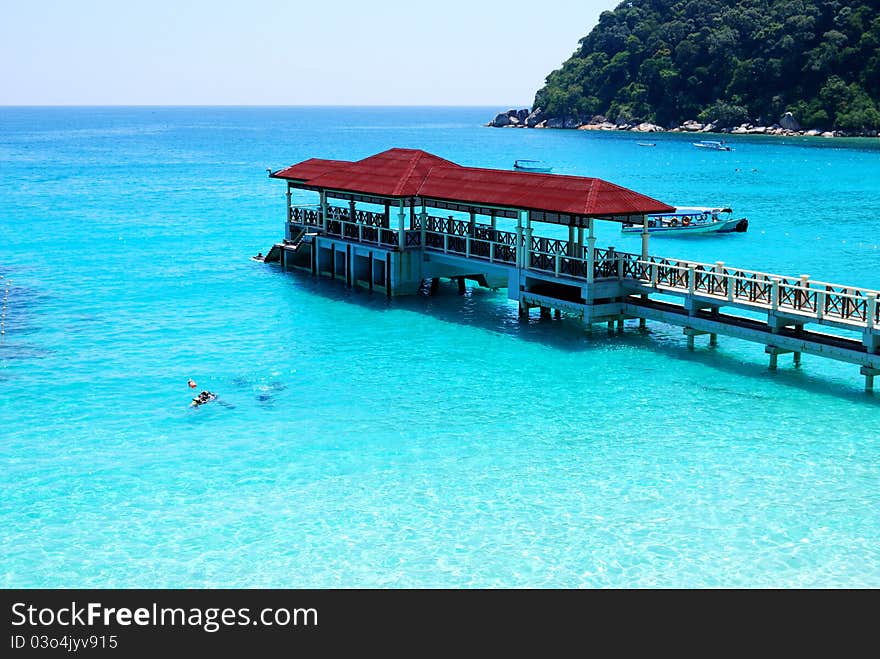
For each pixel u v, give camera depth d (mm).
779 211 84312
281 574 19391
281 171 53969
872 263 55750
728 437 26250
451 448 25672
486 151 194250
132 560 19891
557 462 24656
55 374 32594
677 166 144625
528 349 35469
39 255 58375
